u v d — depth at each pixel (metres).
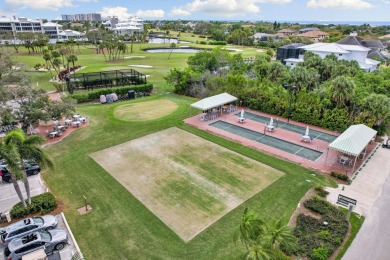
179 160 29.52
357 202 22.84
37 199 21.73
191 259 17.11
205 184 25.16
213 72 62.72
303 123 41.28
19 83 34.97
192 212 21.41
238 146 33.09
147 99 52.69
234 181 25.73
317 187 24.33
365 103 35.31
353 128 31.28
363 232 19.48
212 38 179.00
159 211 21.47
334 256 17.28
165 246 18.08
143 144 33.28
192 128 38.34
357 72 55.03
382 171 27.94
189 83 56.50
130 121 40.72
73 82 55.84
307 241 18.06
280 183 25.50
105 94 51.59
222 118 42.56
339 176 26.36
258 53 119.31
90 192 23.80
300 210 21.75
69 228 19.44
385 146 33.56
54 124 38.19
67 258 17.31
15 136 19.09
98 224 20.02
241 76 49.00
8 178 25.19
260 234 13.85
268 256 12.80
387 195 23.92
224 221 20.41
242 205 22.27
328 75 58.62
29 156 19.44
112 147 32.41
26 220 18.98
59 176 26.25
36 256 16.20
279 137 36.03
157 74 74.81
